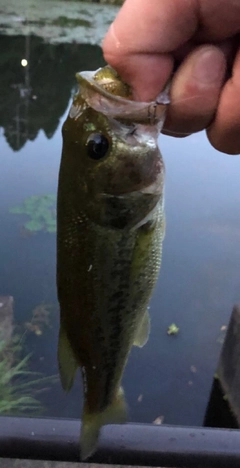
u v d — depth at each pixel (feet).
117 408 0.90
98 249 0.75
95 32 8.09
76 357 0.84
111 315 0.79
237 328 2.12
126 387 2.29
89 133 0.71
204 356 2.43
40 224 3.11
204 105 0.73
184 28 0.68
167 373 2.36
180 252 2.98
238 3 0.67
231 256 2.99
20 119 5.18
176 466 0.84
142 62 0.69
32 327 2.41
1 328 2.00
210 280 2.81
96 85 0.70
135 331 0.84
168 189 3.58
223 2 0.67
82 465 1.40
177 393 2.30
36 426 0.86
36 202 3.34
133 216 0.74
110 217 0.73
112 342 0.82
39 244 2.96
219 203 3.46
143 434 0.85
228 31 0.70
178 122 0.75
